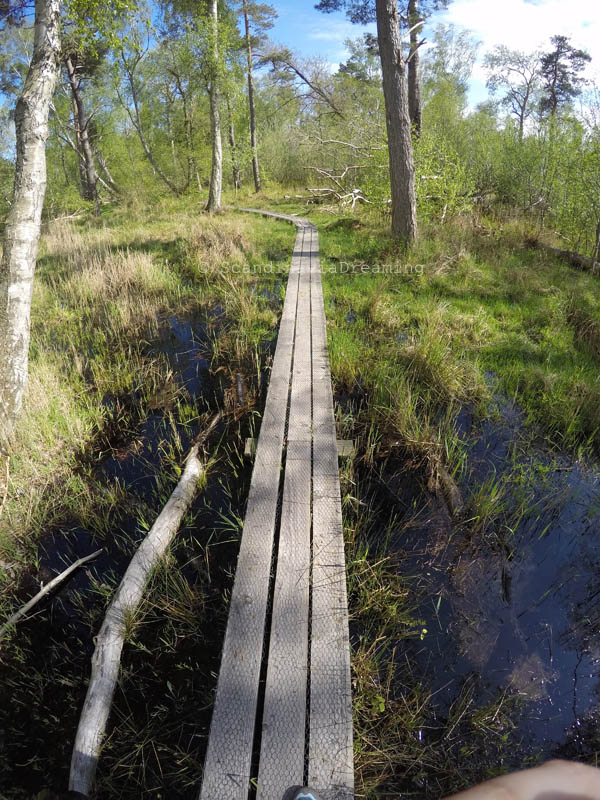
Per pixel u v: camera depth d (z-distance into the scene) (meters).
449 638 2.90
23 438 4.72
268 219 16.88
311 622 2.55
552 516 3.85
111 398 5.84
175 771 2.34
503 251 10.32
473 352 6.35
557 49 30.69
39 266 11.05
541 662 2.77
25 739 2.54
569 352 6.34
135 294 9.09
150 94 22.53
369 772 2.29
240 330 7.25
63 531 3.89
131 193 23.06
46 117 4.96
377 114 18.56
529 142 14.48
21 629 3.12
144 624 3.06
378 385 5.40
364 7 15.09
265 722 2.10
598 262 9.74
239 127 25.70
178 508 3.80
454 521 3.77
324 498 3.46
